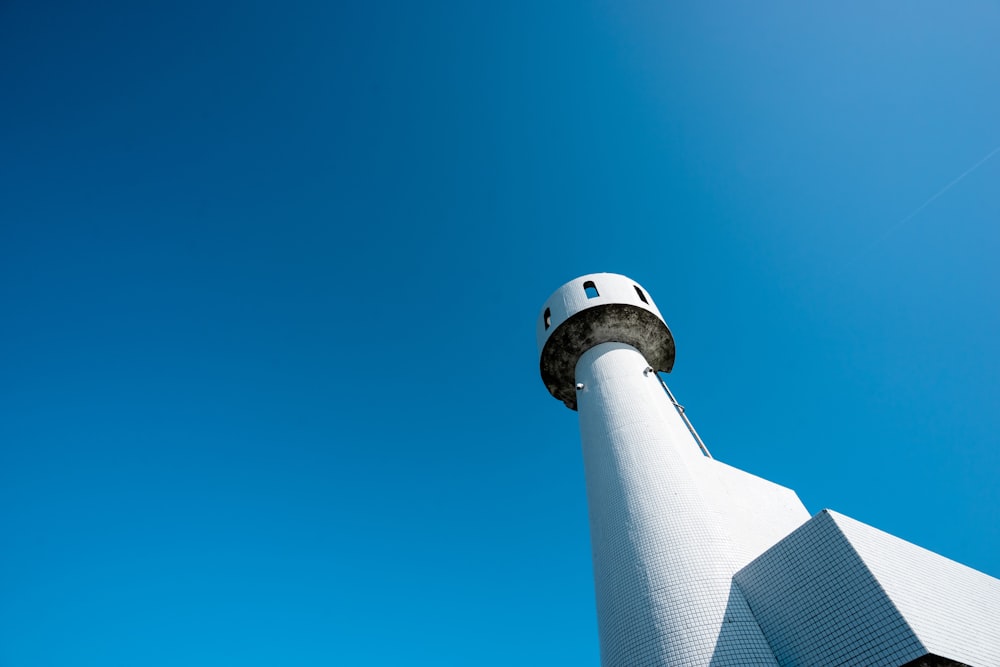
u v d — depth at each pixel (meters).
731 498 17.17
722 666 11.05
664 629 11.96
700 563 13.04
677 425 18.56
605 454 16.84
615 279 22.61
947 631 10.33
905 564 11.61
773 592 12.13
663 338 21.84
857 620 10.32
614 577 13.78
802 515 18.72
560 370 22.25
